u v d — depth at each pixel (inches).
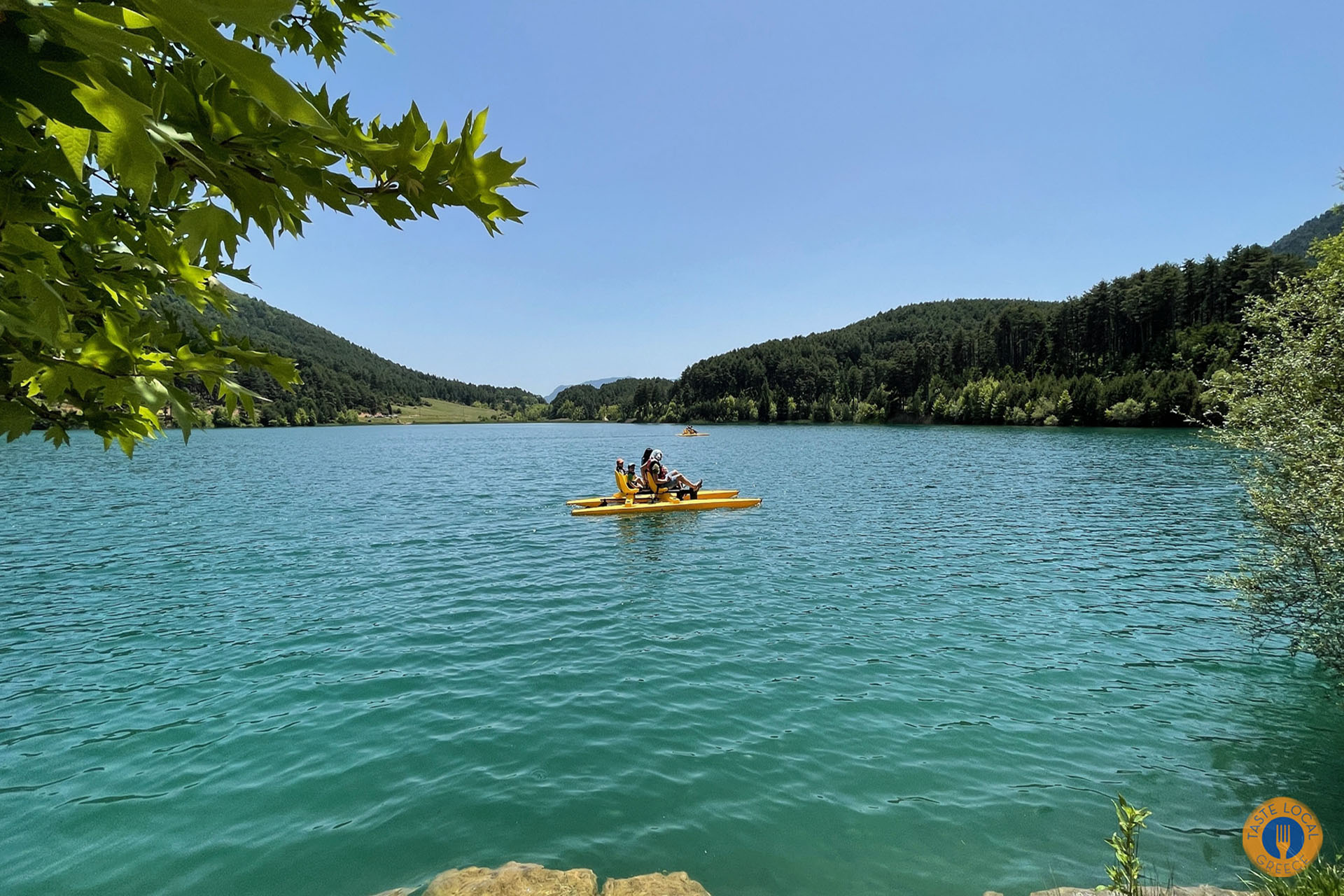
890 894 175.5
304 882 176.9
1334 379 281.1
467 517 762.2
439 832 197.3
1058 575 487.5
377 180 51.2
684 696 285.3
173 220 52.7
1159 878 179.9
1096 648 343.3
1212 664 323.0
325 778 224.2
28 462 1705.2
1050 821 204.5
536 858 186.4
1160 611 403.5
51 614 403.2
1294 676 308.7
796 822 203.6
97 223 48.8
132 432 56.0
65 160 35.4
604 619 388.8
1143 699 285.6
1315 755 240.8
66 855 186.9
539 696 284.5
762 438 3154.5
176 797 213.6
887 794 217.0
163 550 586.2
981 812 208.7
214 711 272.2
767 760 236.1
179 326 54.8
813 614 397.7
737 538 632.4
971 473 1246.3
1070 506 820.6
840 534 647.1
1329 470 263.6
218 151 41.3
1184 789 221.1
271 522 733.9
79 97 30.9
